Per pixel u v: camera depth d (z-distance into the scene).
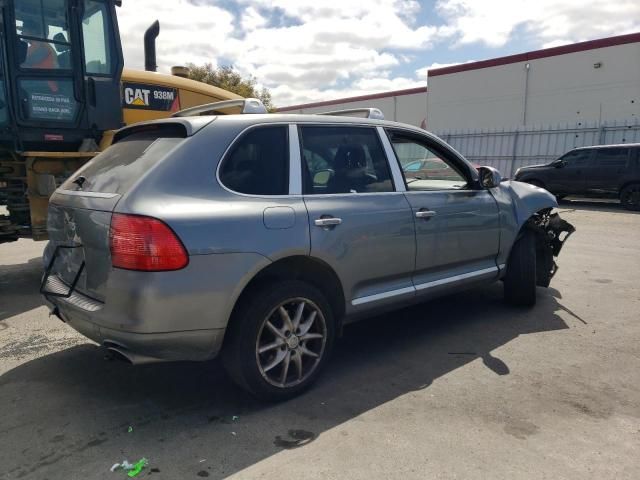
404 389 3.63
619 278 6.76
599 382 3.72
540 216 5.67
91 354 4.26
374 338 4.63
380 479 2.64
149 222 2.84
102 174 3.41
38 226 6.13
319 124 3.77
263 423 3.19
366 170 3.96
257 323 3.20
